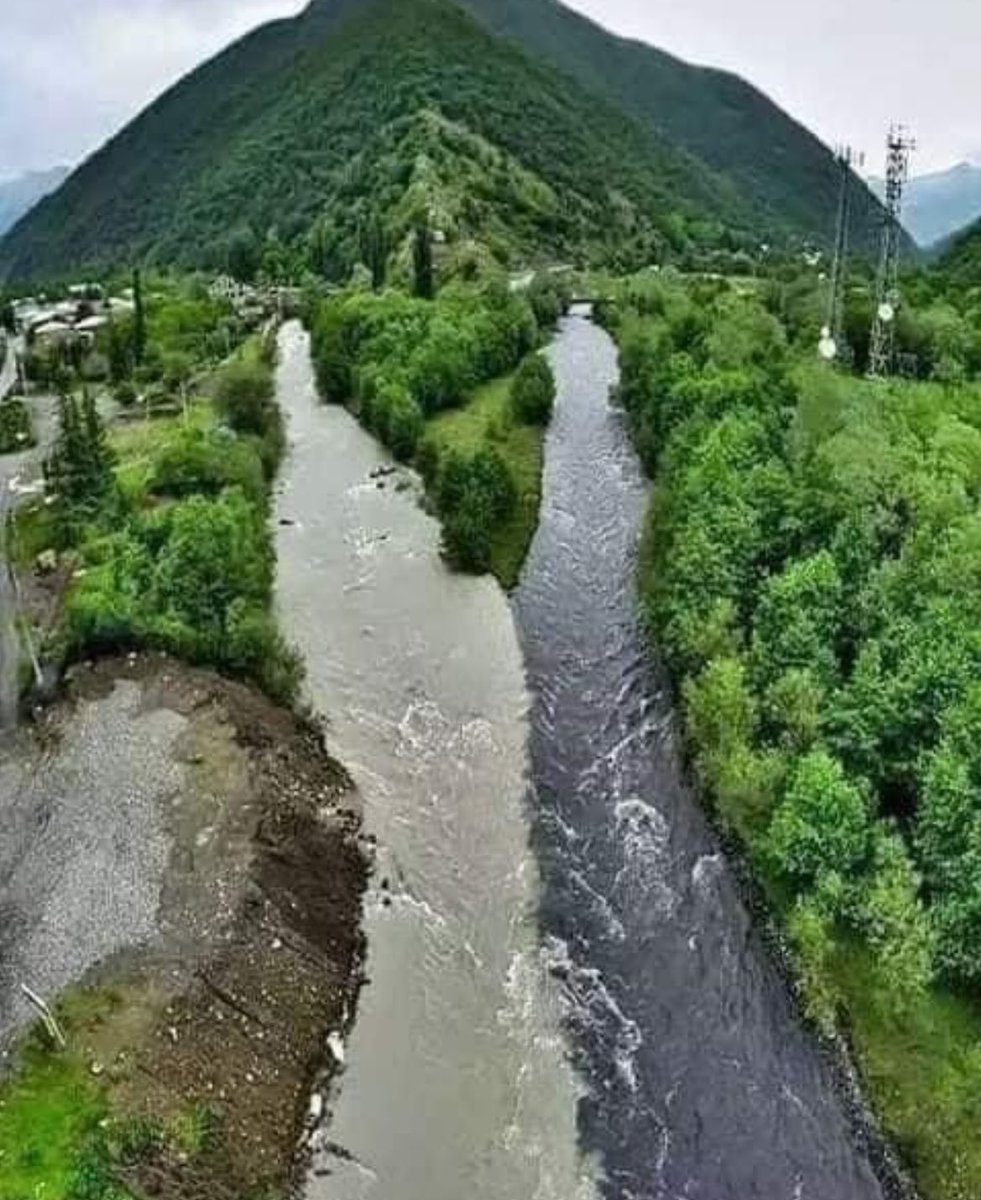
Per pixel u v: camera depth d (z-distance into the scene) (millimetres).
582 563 85375
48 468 98375
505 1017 47906
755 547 65125
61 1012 44688
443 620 78438
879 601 56969
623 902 53375
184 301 172750
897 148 101562
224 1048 44281
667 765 61688
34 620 74250
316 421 119000
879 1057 43000
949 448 67625
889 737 50969
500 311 134875
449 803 60531
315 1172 41438
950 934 43688
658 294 145625
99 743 61375
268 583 79812
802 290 130250
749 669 58531
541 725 66750
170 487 91250
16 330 173875
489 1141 42531
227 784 57781
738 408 83750
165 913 49750
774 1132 42156
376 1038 47000
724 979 48562
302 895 52438
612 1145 42156
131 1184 38344
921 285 129125
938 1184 38750
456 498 91125
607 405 118875
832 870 47531
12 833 55250
